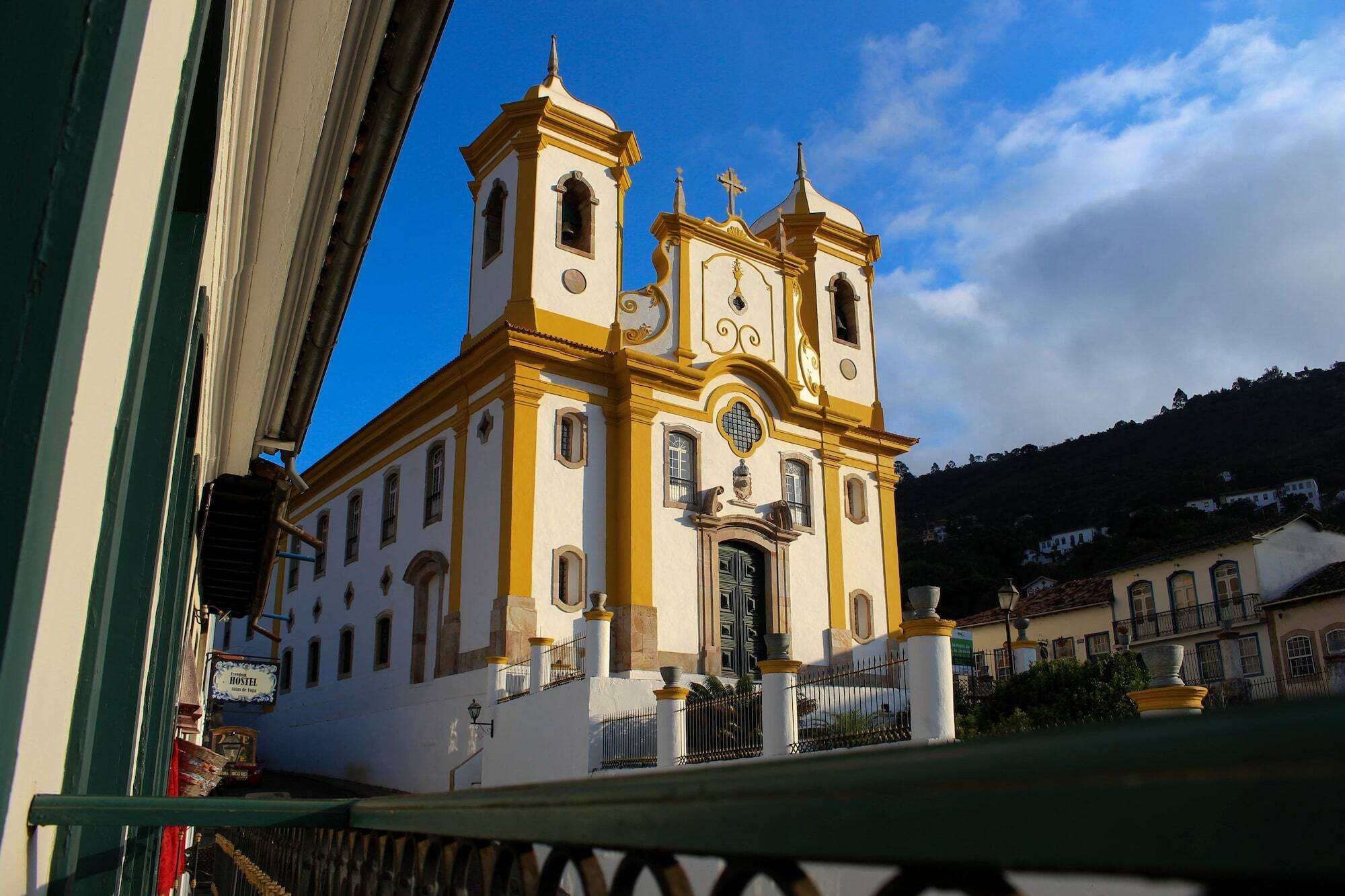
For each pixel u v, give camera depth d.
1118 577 42.88
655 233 27.48
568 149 26.25
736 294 28.23
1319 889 0.57
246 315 7.62
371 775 26.03
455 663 23.48
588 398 24.80
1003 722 13.30
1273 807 0.59
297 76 5.36
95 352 1.77
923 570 75.12
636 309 26.12
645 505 24.45
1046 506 115.50
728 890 1.12
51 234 1.56
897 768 0.87
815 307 30.62
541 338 23.81
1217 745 0.63
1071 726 0.74
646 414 25.08
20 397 1.52
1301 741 0.58
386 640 27.25
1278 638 36.91
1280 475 95.62
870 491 29.81
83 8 1.63
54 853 2.46
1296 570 38.88
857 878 6.98
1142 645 41.06
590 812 1.37
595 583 23.73
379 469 29.31
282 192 6.30
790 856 0.98
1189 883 0.65
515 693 20.70
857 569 28.66
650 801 1.22
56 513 1.60
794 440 28.12
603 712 16.91
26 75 1.60
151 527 3.66
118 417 2.43
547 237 25.30
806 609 26.84
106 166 1.64
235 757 25.89
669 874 1.22
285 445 10.20
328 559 31.64
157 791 5.14
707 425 26.34
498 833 1.70
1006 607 18.23
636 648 23.31
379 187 6.74
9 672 1.48
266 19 4.79
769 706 12.07
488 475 24.11
